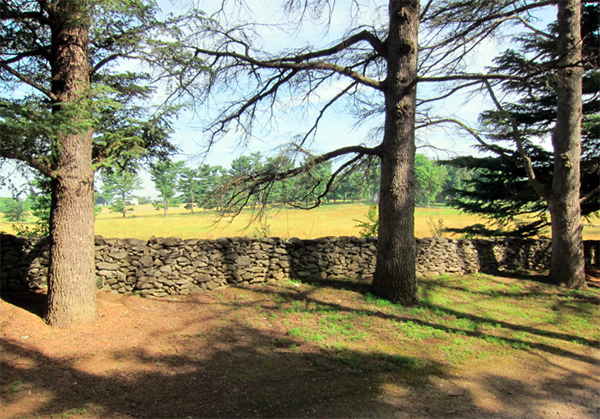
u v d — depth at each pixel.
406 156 7.79
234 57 8.24
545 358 5.48
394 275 7.80
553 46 11.13
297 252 9.31
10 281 6.92
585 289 10.09
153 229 24.81
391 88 7.85
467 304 8.21
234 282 8.55
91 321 5.84
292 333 5.87
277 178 8.23
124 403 3.73
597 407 4.12
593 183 12.67
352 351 5.29
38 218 9.85
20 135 4.46
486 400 4.16
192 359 4.87
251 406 3.76
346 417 3.64
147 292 7.63
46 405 3.62
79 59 5.82
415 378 4.57
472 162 14.12
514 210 14.85
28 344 4.90
